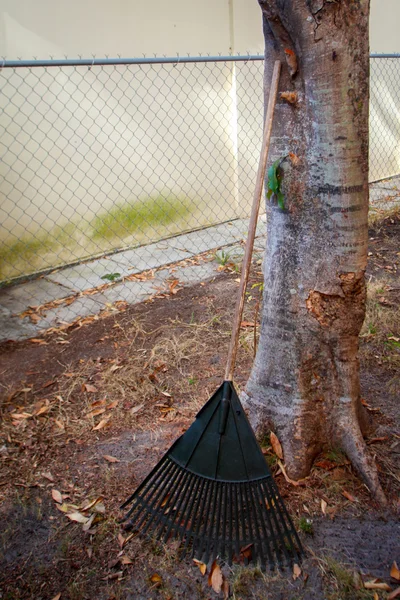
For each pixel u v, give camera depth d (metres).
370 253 5.73
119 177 5.75
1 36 4.63
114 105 5.49
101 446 3.09
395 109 8.39
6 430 3.22
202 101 6.16
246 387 3.00
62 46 5.01
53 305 4.85
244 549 2.40
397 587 2.23
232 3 6.05
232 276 5.34
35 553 2.44
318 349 2.74
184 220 6.47
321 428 2.84
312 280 2.65
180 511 2.59
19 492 2.77
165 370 3.77
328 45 2.29
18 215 5.17
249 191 6.88
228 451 2.46
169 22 5.64
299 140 2.53
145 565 2.36
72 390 3.59
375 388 3.49
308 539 2.45
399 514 2.57
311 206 2.59
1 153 4.92
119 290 5.11
